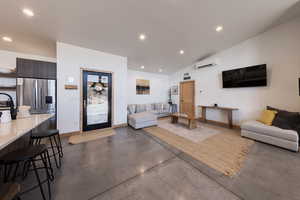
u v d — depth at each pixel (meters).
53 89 3.07
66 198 1.25
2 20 2.12
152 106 5.73
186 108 5.77
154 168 1.78
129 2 1.96
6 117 1.51
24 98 2.82
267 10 2.44
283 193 1.32
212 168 1.78
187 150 2.36
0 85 3.06
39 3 1.84
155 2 2.01
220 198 1.26
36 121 1.57
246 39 3.57
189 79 5.57
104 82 3.66
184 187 1.41
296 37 2.76
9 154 1.16
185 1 2.04
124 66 4.04
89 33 2.70
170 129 3.74
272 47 3.12
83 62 3.26
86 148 2.43
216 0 2.08
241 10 2.38
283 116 2.67
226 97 4.16
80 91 3.23
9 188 0.77
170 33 2.96
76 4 1.92
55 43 3.01
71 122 3.14
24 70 2.87
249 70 3.47
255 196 1.28
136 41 3.18
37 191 1.34
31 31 2.49
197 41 3.47
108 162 1.93
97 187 1.41
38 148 1.29
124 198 1.26
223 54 4.15
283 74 2.96
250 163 1.90
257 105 3.43
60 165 1.83
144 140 2.87
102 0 1.89
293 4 2.32
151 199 1.25
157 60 4.68
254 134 2.80
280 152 2.25
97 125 3.58
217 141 2.79
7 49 3.33
